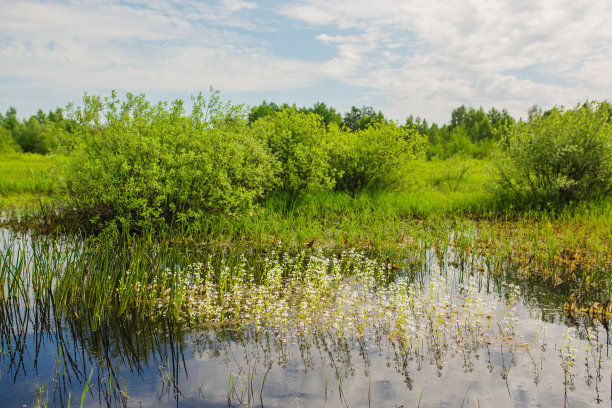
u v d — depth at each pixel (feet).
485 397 12.81
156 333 17.22
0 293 19.81
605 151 39.99
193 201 33.42
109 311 19.33
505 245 29.19
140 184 30.91
